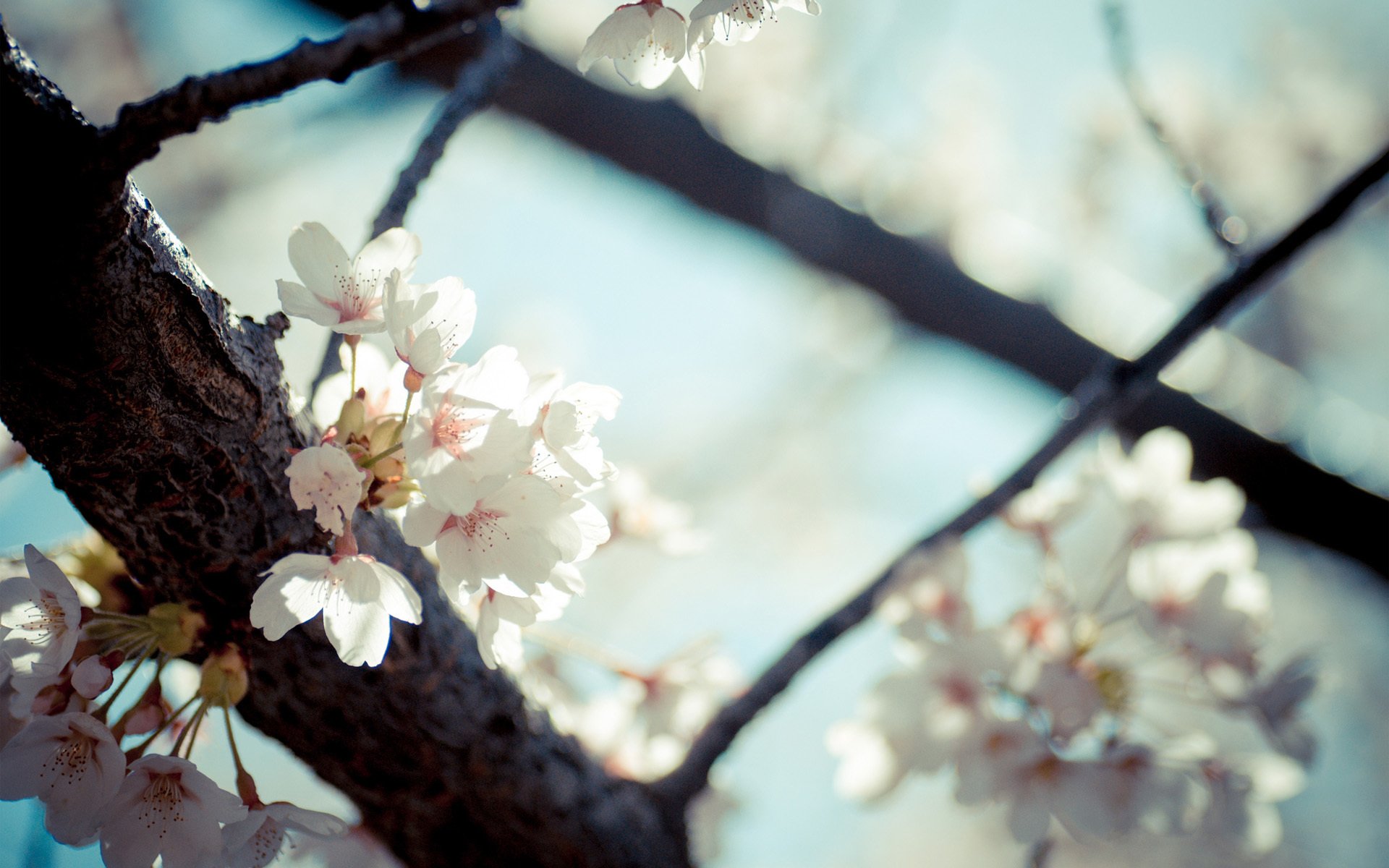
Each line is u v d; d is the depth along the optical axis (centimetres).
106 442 56
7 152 52
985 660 69
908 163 146
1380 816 192
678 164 118
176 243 56
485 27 71
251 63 52
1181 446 76
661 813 70
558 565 57
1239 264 73
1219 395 123
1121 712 73
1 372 54
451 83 105
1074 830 69
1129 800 70
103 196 52
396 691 62
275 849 58
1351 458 121
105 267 53
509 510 56
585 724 74
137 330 55
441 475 54
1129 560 73
